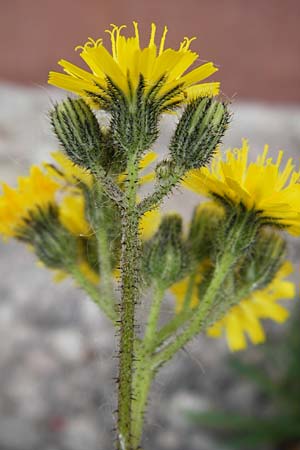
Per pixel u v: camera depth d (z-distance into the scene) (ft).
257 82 2.06
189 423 1.06
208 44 2.14
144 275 0.44
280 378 1.11
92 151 0.40
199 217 0.46
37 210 0.48
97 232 0.44
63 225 0.48
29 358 1.15
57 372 1.13
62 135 0.40
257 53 2.12
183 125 0.40
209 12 2.18
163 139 1.17
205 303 0.43
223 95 0.52
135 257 0.39
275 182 0.41
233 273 0.45
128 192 0.39
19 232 0.48
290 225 0.42
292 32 2.15
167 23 2.15
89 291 0.45
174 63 0.37
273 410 1.08
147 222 0.48
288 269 0.49
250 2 2.18
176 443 1.04
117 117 0.39
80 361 1.15
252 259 0.45
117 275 0.45
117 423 0.41
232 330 0.50
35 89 1.90
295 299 1.16
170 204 1.26
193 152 0.40
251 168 0.42
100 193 0.42
